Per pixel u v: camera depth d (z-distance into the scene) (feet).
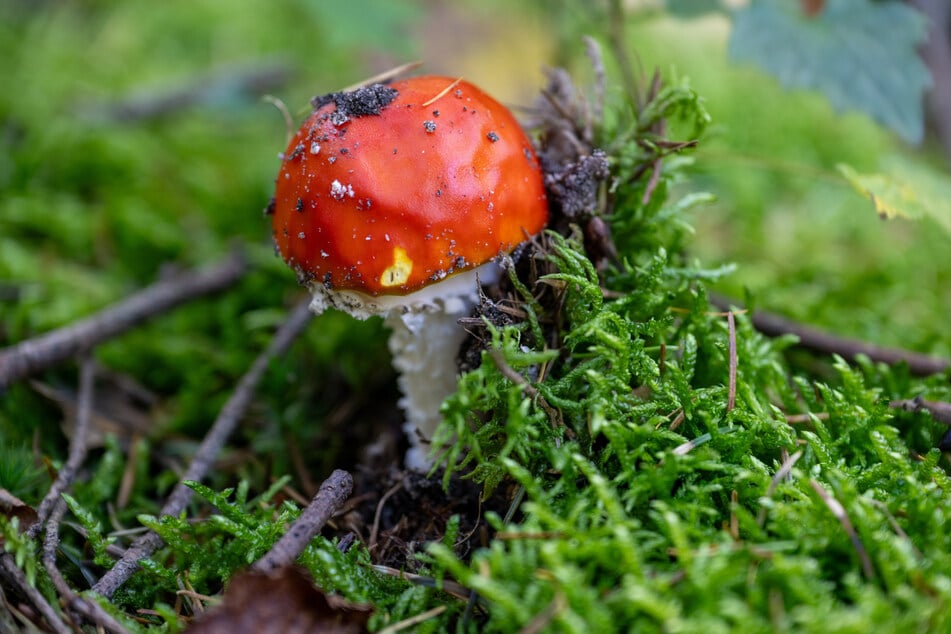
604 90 1.01
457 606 0.85
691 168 1.10
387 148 0.88
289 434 1.07
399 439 1.06
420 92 0.90
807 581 0.79
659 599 0.77
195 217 1.51
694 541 0.83
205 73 2.01
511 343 0.88
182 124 1.91
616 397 0.89
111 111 1.82
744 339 0.98
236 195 1.56
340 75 2.04
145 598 0.89
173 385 1.18
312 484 1.04
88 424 1.06
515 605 0.79
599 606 0.78
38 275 1.27
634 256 1.00
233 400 1.05
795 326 1.08
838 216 1.52
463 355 0.95
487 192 0.88
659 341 0.95
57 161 1.60
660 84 0.99
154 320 1.24
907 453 0.90
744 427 0.91
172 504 0.96
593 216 0.95
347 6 1.49
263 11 2.42
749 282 1.24
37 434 1.04
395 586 0.87
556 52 1.53
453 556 0.85
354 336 1.15
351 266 0.88
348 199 0.87
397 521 0.97
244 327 1.22
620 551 0.80
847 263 1.39
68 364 1.14
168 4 2.43
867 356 1.06
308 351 1.16
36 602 0.84
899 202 1.02
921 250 1.42
